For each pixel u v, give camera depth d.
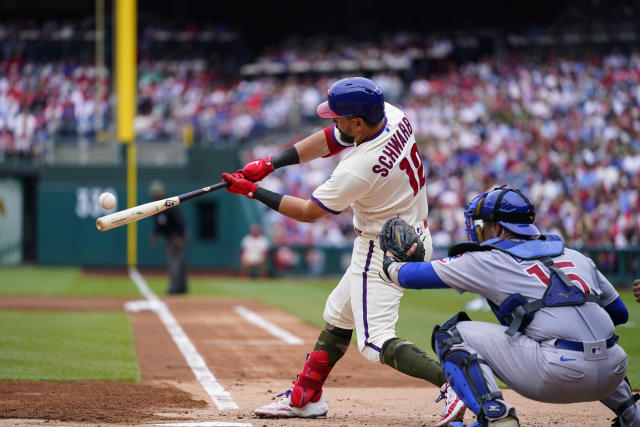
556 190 67.62
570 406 15.36
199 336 27.31
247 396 16.09
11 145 74.50
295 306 39.34
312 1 118.25
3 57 91.38
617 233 61.25
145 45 98.88
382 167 12.20
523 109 78.94
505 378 10.56
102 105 81.69
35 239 78.25
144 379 18.30
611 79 81.38
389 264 11.30
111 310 36.38
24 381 17.55
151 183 71.50
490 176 69.62
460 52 99.12
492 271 10.47
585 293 10.37
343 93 12.01
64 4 108.75
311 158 13.39
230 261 71.75
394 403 15.64
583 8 95.62
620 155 69.12
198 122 81.56
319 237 68.44
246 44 116.44
